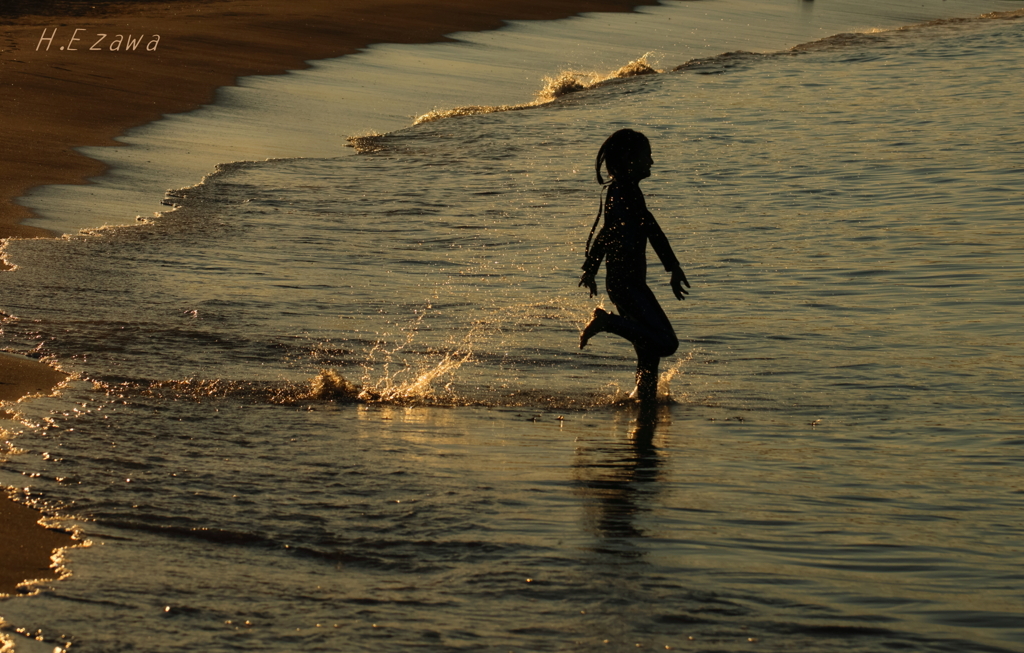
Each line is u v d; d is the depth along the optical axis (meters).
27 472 15.17
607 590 11.99
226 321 24.14
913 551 13.27
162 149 45.41
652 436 17.86
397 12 90.94
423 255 31.33
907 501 14.95
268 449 16.56
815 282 28.09
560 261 30.73
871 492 15.27
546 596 11.85
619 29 92.06
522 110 59.69
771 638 11.07
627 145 19.67
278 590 11.92
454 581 12.19
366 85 64.62
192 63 65.94
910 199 37.62
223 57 68.69
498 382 20.88
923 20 103.00
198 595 11.75
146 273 27.86
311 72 67.12
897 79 67.12
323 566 12.59
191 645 10.66
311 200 38.44
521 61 75.81
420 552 12.97
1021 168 41.56
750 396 20.08
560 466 16.19
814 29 96.25
